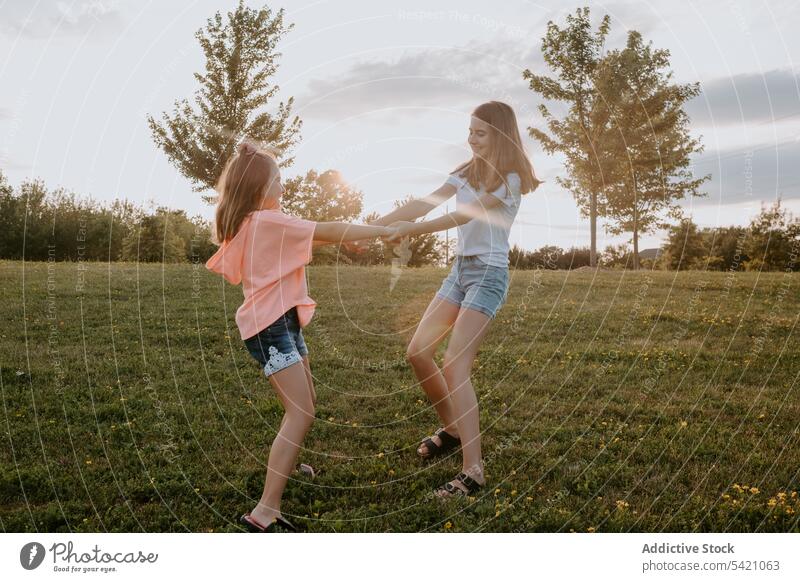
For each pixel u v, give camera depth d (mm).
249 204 2631
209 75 9812
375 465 3195
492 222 3080
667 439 3561
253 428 3662
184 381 4523
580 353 5551
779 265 14023
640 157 11523
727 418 3904
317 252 12352
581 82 11438
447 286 3244
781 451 3346
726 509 2773
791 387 4547
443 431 3332
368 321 6867
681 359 5363
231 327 6309
